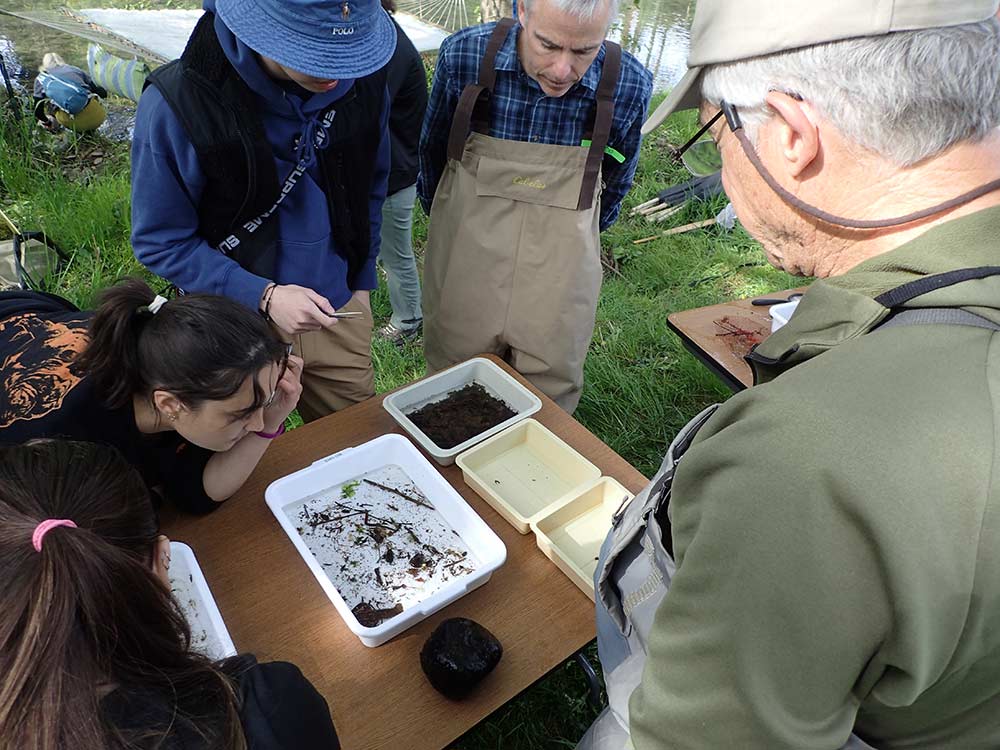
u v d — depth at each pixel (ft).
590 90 6.18
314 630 4.14
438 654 3.74
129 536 2.58
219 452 4.63
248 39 4.44
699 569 2.05
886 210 2.18
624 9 22.38
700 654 2.08
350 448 5.32
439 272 7.17
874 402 1.85
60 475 2.51
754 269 12.39
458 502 4.75
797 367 2.09
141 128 4.85
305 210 5.56
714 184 13.94
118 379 3.82
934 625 1.77
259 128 4.90
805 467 1.83
